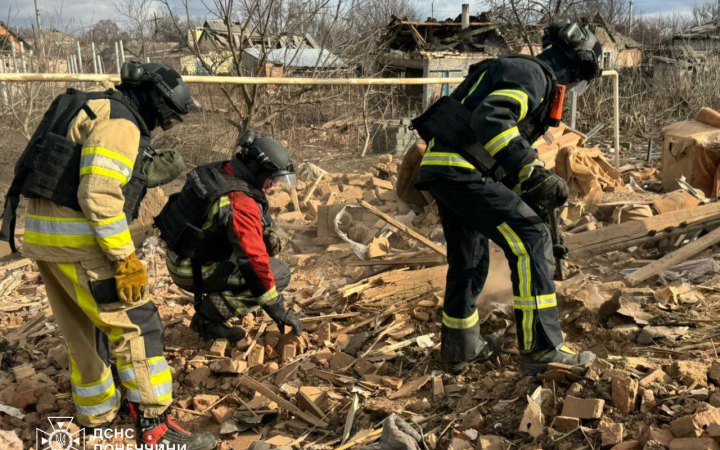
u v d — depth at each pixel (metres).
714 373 2.96
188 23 10.30
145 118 2.84
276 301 3.55
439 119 3.10
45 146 2.62
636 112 12.94
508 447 2.71
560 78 3.07
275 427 3.18
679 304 3.89
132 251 2.65
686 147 6.45
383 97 16.98
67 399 3.45
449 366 3.40
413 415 3.07
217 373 3.65
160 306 4.58
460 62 22.42
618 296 3.66
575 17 17.03
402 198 6.30
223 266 3.72
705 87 14.02
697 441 2.42
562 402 2.89
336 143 13.41
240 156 3.57
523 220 3.02
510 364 3.43
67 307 2.92
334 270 5.09
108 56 12.40
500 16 16.30
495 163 3.02
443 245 5.28
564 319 3.73
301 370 3.64
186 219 3.54
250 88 10.05
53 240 2.65
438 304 4.16
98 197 2.52
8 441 2.95
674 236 4.95
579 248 4.90
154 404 2.82
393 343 3.81
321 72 10.91
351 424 3.06
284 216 6.38
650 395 2.80
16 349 4.00
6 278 5.30
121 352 2.80
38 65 10.62
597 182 6.29
